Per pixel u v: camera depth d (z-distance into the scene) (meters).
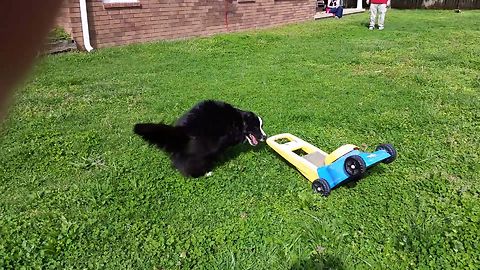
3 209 3.45
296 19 17.81
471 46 11.77
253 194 3.85
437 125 5.63
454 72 8.70
